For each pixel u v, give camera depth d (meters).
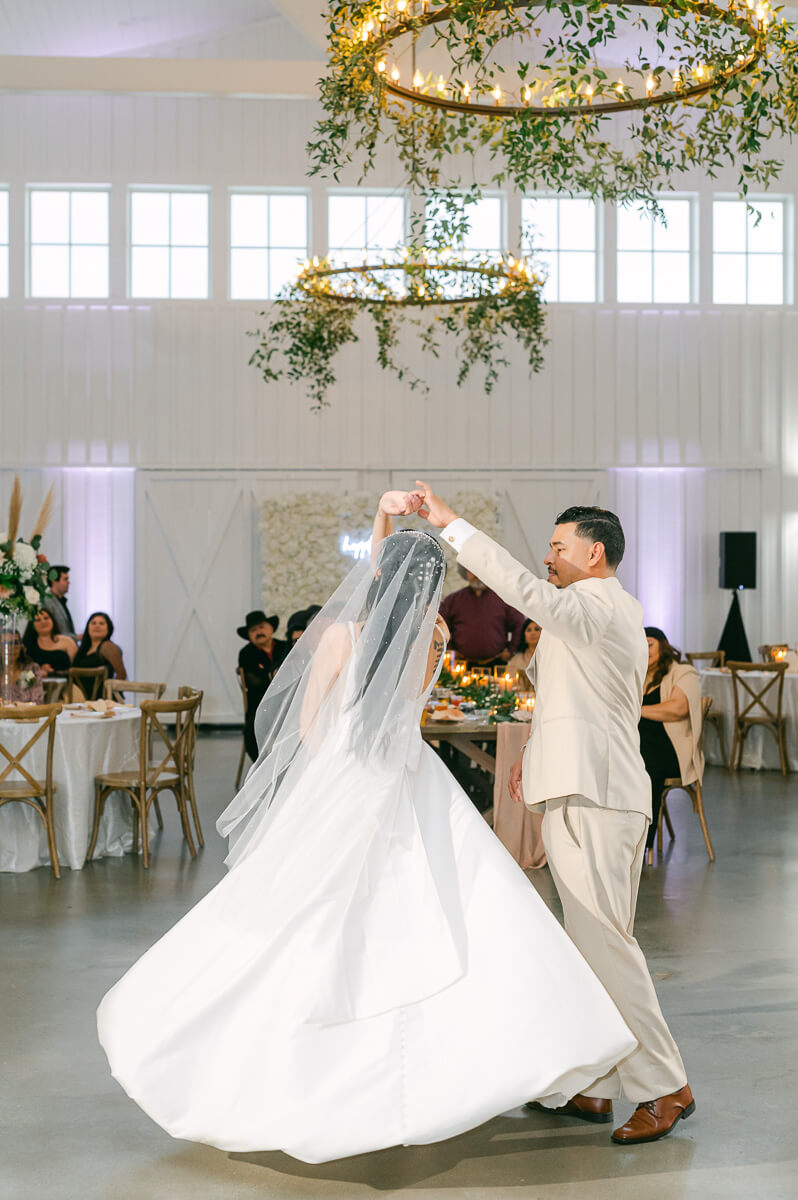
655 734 6.99
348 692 3.20
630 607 3.26
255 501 13.22
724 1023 4.23
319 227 13.31
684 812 8.39
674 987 4.64
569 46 5.14
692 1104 3.36
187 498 13.20
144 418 13.15
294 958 2.92
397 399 13.30
